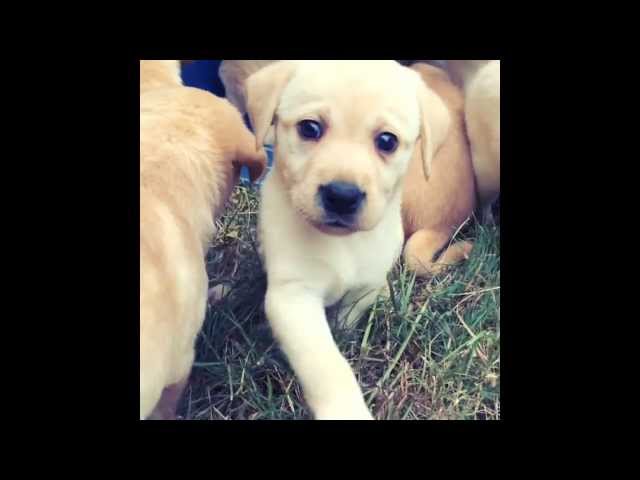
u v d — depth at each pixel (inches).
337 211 19.1
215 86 29.1
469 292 24.1
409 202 25.7
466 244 26.4
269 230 22.0
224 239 25.8
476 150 26.6
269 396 20.4
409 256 25.0
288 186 20.6
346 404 18.9
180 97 22.3
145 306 17.1
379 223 21.7
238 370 21.2
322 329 20.9
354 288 22.6
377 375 21.7
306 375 19.8
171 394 19.6
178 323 18.3
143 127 21.0
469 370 21.5
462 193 26.6
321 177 19.2
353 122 19.5
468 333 22.6
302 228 21.4
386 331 22.7
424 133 20.9
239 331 22.6
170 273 18.3
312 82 19.8
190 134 21.6
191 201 20.6
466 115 26.6
